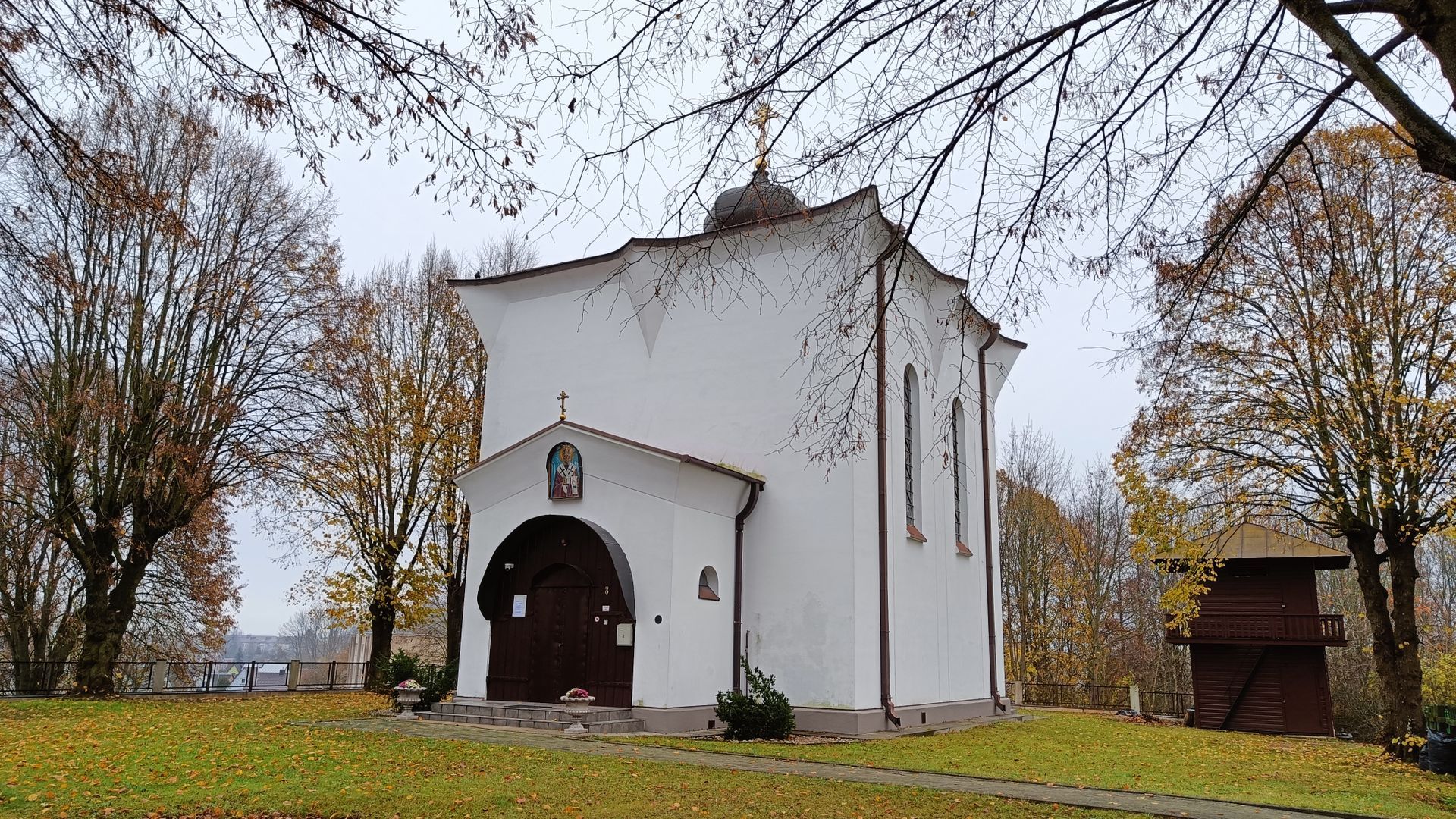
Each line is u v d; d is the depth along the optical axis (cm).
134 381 2467
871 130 719
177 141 2305
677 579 1825
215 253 2597
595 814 922
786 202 813
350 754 1258
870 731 1900
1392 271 1892
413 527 3023
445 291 3334
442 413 3081
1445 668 3431
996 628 2727
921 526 2316
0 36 654
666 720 1748
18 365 2217
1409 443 1750
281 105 641
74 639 2897
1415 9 527
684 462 1841
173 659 3117
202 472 2459
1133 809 1060
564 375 2400
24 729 1548
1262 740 2350
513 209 661
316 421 2675
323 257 2755
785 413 2083
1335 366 1870
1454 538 1788
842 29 660
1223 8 652
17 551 2617
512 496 2050
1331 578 4797
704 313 2241
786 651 1962
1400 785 1416
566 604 1912
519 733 1586
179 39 626
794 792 1078
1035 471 5509
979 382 2809
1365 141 1762
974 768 1407
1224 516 1978
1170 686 4928
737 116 693
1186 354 1884
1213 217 1344
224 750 1276
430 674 2041
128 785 1010
